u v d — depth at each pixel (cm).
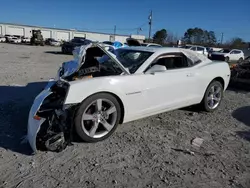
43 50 2739
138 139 376
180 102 457
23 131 381
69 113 337
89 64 401
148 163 309
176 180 277
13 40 4253
